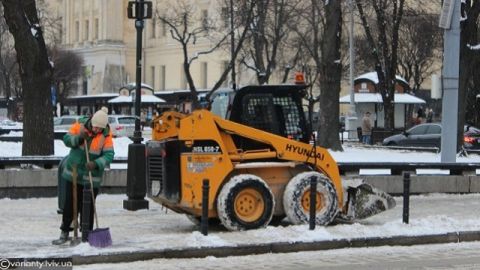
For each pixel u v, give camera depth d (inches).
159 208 757.9
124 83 4874.5
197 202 580.7
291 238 552.4
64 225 528.7
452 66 1021.2
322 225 605.3
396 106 2383.1
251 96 617.6
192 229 616.1
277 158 608.7
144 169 745.0
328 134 1403.8
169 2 3912.4
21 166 855.7
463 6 1317.7
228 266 485.1
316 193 594.6
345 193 639.1
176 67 4702.3
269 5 2181.3
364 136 1956.2
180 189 581.0
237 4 2308.1
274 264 495.2
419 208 791.1
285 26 2632.9
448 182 954.1
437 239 593.6
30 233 580.7
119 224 644.1
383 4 2006.6
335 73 1397.6
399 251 556.1
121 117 2348.7
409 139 1729.8
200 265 486.6
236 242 533.0
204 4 3907.5
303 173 609.6
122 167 970.1
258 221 585.3
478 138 1646.2
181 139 582.2
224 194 576.4
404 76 3053.6
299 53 2610.7
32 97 1002.1
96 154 520.1
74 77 4168.3
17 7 969.5
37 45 991.6
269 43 2524.6
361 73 3102.9
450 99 1021.2
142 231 601.3
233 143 600.7
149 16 776.9
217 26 3806.6
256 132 600.7
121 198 844.6
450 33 1020.5
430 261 514.0
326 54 1392.7
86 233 511.8
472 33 1364.4
